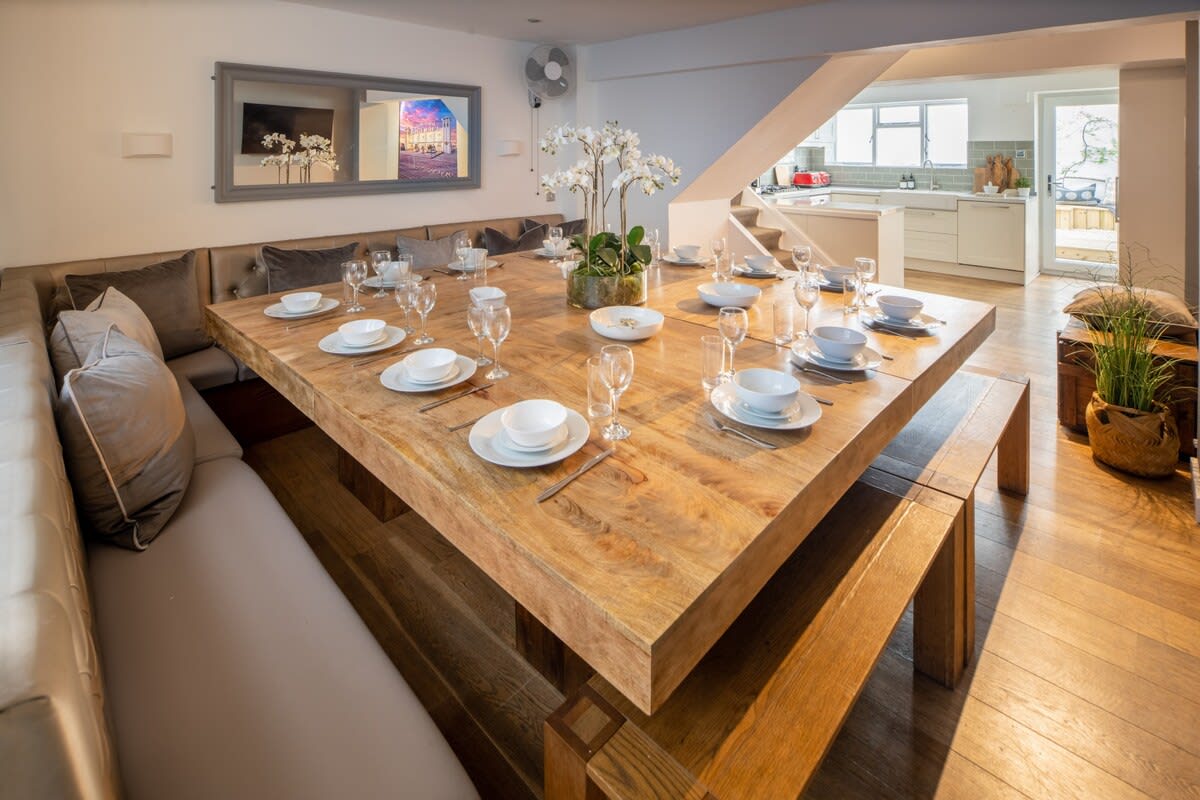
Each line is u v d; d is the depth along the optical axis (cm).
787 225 632
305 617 124
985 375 249
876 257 592
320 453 302
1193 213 361
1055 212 705
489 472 113
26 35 296
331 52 390
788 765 89
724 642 112
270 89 367
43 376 150
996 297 605
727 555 90
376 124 416
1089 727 151
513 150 489
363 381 157
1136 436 257
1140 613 186
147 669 110
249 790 88
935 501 156
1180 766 141
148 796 87
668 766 89
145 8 323
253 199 371
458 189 470
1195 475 239
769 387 141
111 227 329
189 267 322
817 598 123
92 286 290
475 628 189
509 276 288
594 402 136
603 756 91
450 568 216
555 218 513
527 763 147
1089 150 669
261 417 312
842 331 173
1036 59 460
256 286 354
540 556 91
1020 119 695
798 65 410
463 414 137
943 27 342
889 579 128
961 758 144
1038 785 137
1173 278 457
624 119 521
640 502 103
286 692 106
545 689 168
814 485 110
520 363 168
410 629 188
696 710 98
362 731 98
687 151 483
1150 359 260
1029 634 180
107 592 130
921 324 195
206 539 150
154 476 153
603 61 511
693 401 143
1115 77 619
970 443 188
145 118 331
